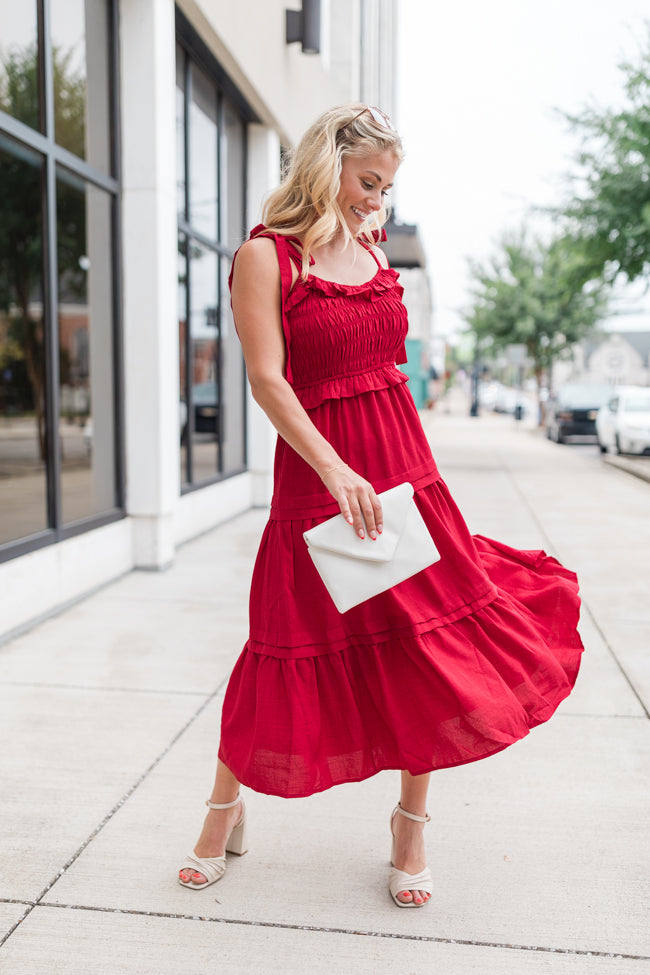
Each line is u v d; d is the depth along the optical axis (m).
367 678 2.08
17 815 2.75
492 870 2.45
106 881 2.38
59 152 5.35
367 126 2.02
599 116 14.98
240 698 2.15
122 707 3.67
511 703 2.05
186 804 2.83
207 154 8.09
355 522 1.88
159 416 6.19
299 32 9.77
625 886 2.37
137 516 6.28
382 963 2.03
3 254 8.79
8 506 5.78
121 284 6.15
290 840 2.61
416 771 2.04
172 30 6.31
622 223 15.17
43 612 5.02
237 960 2.04
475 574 2.15
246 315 2.02
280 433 1.99
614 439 17.19
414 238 11.92
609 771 3.12
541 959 2.05
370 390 2.10
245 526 8.44
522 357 29.98
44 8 5.15
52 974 1.98
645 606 5.44
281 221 2.10
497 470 14.41
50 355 5.27
